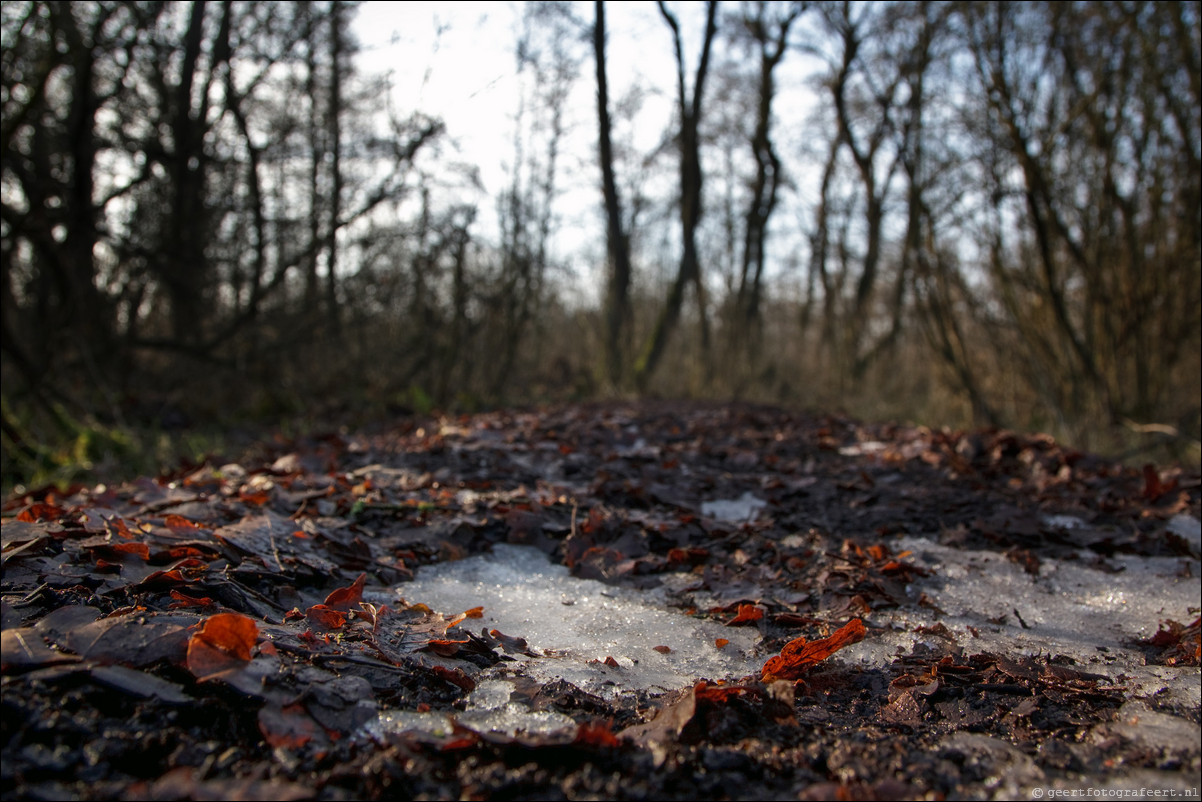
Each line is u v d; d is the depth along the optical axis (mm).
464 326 10250
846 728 1819
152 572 2307
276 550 2721
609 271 11602
